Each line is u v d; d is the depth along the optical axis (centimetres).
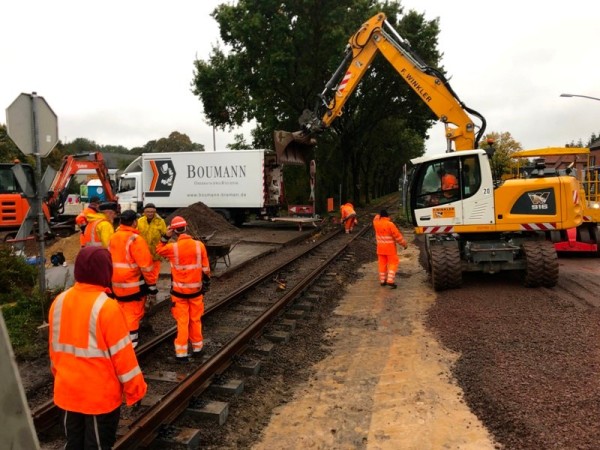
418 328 795
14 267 940
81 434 308
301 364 668
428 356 666
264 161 2314
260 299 952
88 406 299
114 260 606
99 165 2108
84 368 299
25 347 629
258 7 2552
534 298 906
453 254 1008
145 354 636
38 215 729
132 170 2684
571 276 1110
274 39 2567
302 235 2005
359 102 3234
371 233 2280
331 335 788
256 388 580
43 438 446
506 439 440
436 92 1321
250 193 2292
